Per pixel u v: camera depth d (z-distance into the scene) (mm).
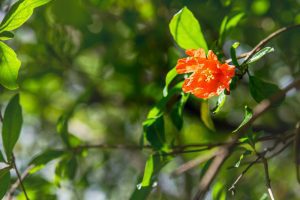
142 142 1024
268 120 1442
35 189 1121
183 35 905
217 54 895
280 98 896
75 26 1225
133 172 1480
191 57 843
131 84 1404
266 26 1316
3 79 871
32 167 1052
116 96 1468
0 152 924
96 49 1480
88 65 1509
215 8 1196
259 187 1378
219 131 1400
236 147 958
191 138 1441
